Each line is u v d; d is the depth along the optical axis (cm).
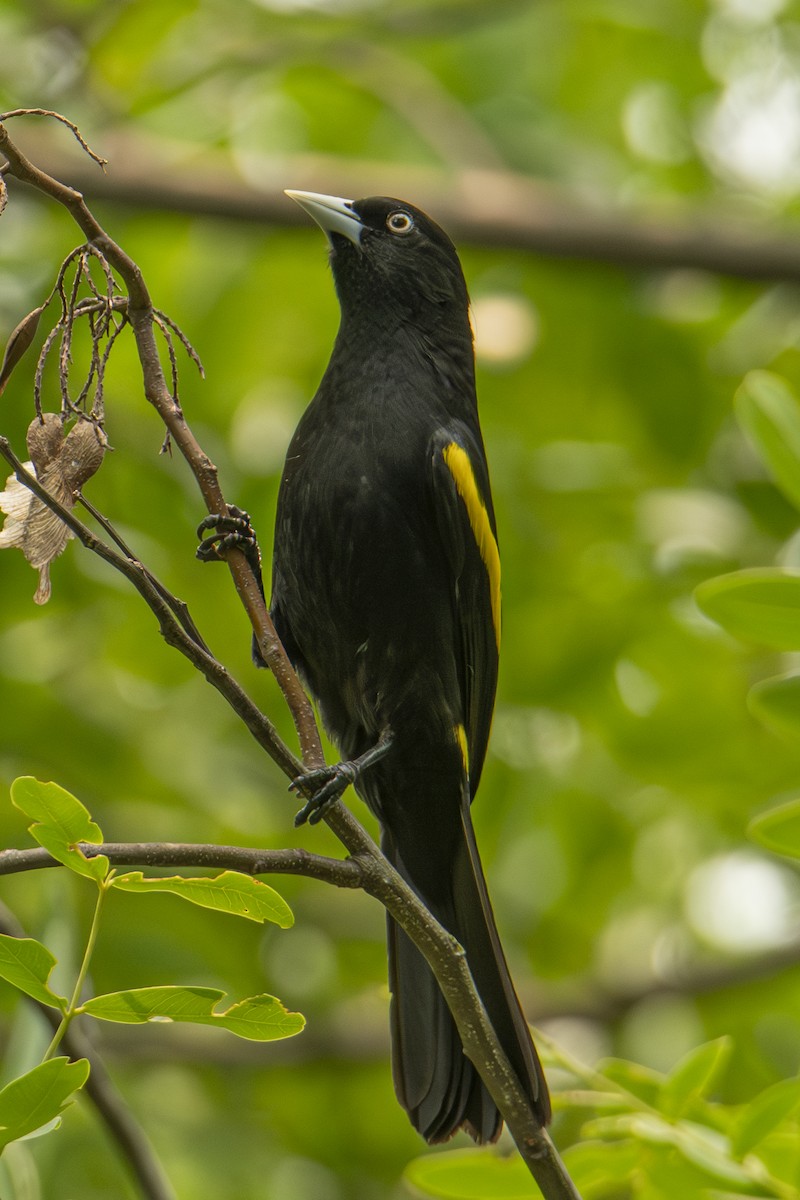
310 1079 1302
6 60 1252
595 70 1448
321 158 1330
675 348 1345
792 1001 1309
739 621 635
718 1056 618
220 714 1240
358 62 1334
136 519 1176
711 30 1405
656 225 1166
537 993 1290
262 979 1225
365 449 739
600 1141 683
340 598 735
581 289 1352
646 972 1338
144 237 1300
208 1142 1123
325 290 1341
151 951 1153
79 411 500
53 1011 657
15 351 483
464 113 1427
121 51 1257
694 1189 629
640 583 1211
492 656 785
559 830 1302
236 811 1210
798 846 624
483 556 760
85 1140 1014
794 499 727
